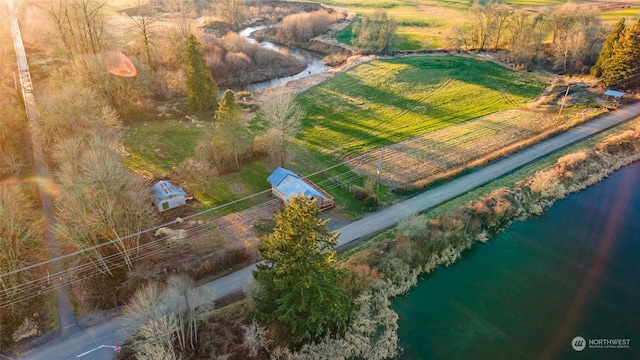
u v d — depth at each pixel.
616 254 47.03
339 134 69.81
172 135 66.44
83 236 37.69
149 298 32.81
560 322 39.16
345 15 145.38
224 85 93.19
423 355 35.81
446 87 90.25
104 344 34.16
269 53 103.75
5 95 65.44
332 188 55.41
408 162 61.75
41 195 49.69
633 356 36.00
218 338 34.50
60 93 54.50
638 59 82.06
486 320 39.16
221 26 126.81
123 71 69.19
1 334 34.34
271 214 49.97
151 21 89.62
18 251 37.34
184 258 42.56
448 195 54.44
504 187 55.47
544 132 70.00
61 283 39.25
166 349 32.22
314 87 89.00
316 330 34.69
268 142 58.62
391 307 40.25
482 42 110.62
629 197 56.22
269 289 33.91
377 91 87.56
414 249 44.44
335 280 35.12
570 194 56.59
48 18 87.44
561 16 99.88
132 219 41.84
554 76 95.12
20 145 58.41
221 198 52.44
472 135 69.94
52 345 34.06
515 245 48.03
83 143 48.19
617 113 76.44
